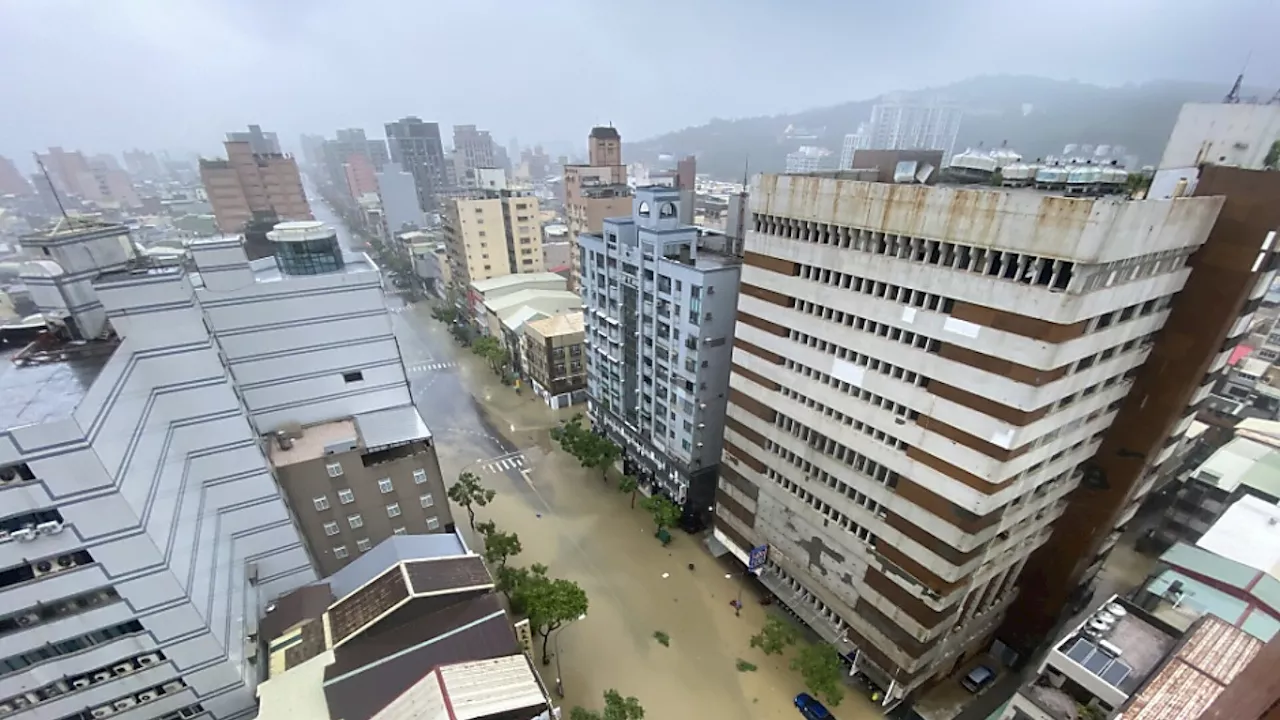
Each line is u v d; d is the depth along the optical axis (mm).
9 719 28641
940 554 35000
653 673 45562
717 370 55156
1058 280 26531
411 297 153000
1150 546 58656
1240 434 62344
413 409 52969
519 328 95938
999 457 30391
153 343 33312
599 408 77062
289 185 183375
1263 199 28812
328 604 38188
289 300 44625
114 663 30672
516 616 47812
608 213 111812
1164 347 34219
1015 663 46219
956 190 29109
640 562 57500
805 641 47875
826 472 42031
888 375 35500
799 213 38156
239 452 38656
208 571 35188
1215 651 29625
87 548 27578
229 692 34906
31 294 31562
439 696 29906
